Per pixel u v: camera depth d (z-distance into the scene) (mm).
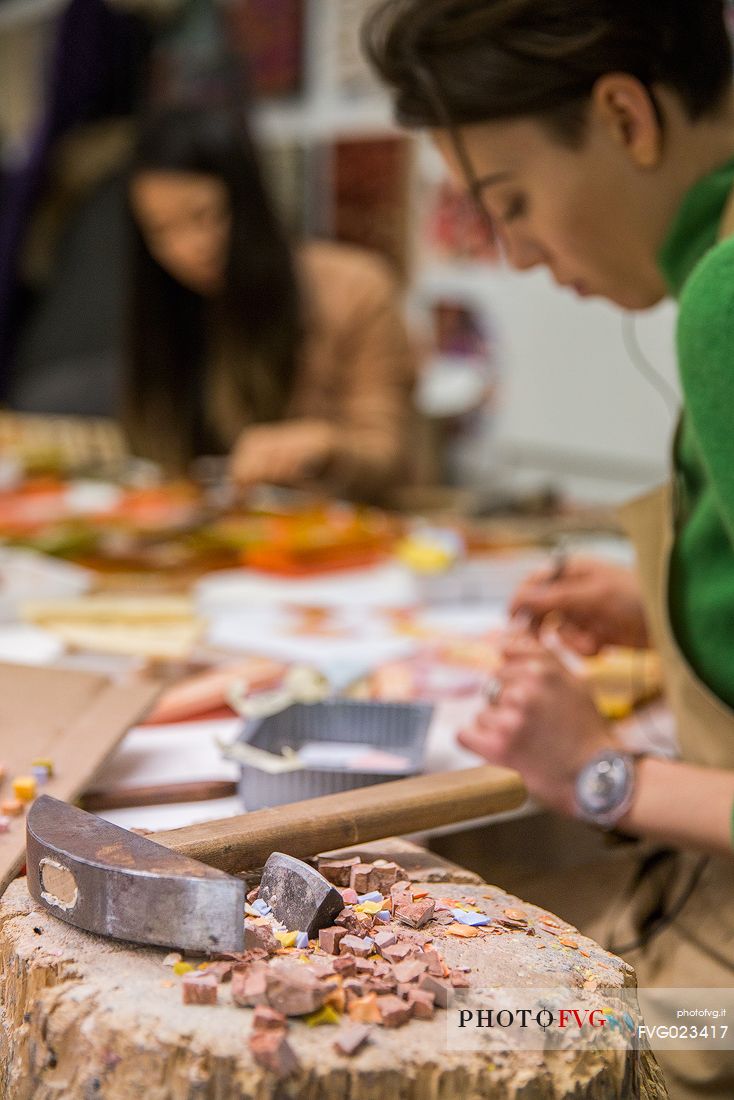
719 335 775
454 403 3117
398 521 2061
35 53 4633
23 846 717
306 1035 531
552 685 990
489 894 695
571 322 3197
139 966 575
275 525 1899
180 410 2578
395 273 3623
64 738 916
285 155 3877
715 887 982
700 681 958
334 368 2598
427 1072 519
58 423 2803
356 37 3516
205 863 636
